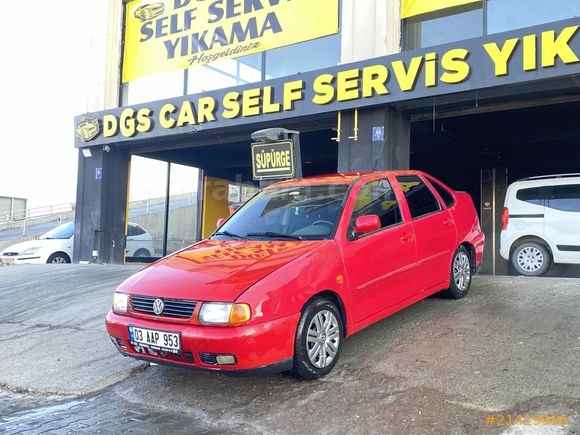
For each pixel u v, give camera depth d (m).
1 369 5.37
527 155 15.31
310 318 4.14
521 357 4.35
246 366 3.76
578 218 8.69
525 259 9.21
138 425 3.84
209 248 4.85
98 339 6.07
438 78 8.80
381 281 4.87
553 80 8.27
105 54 13.84
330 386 4.16
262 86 10.73
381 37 9.85
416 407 3.67
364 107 9.64
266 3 11.66
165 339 3.97
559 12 8.60
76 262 13.91
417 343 4.88
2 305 8.22
